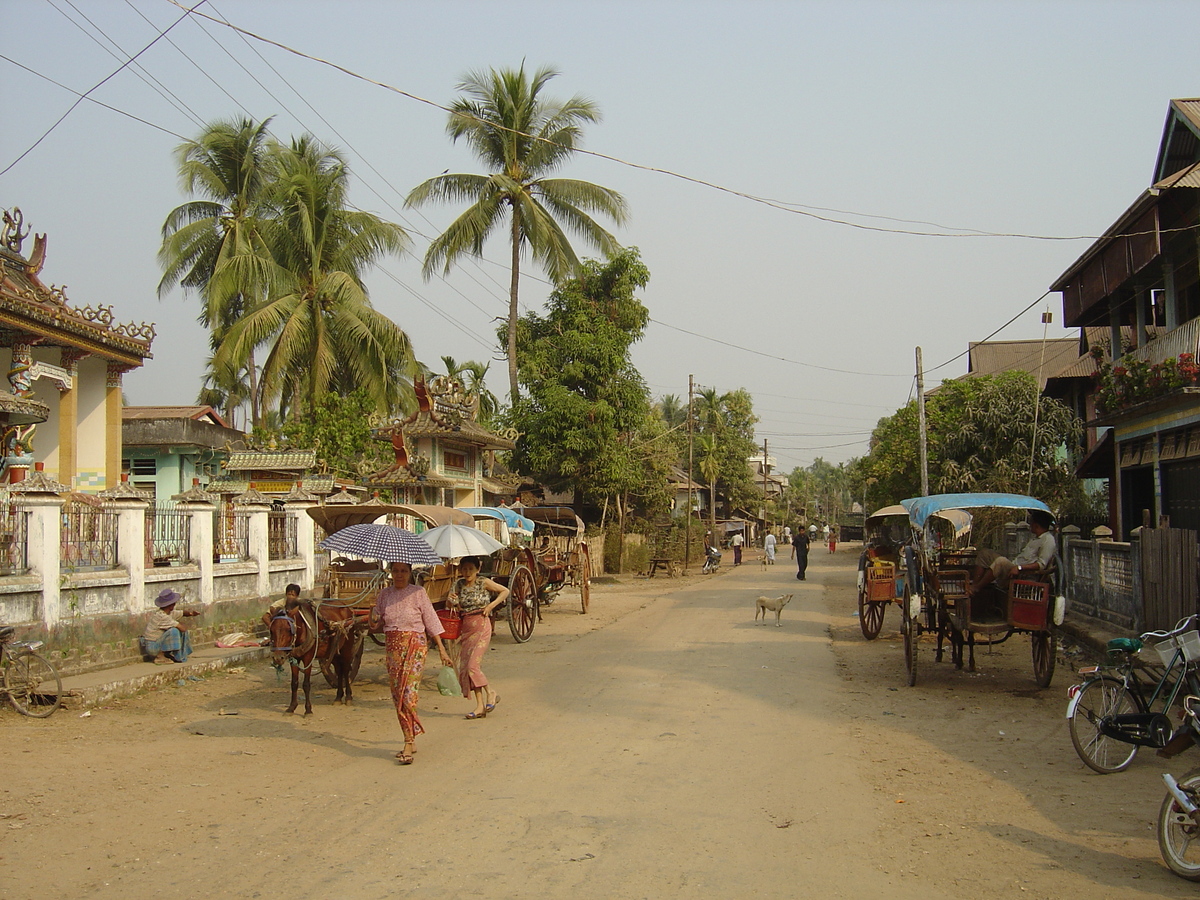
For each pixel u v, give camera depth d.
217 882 5.36
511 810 6.72
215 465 29.02
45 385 19.22
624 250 34.28
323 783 7.52
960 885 5.30
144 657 12.66
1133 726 7.62
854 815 6.61
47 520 11.11
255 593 16.27
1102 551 14.34
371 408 27.91
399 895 5.14
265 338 27.50
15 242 17.42
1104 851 5.86
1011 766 7.98
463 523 14.79
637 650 15.39
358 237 30.58
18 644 10.12
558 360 33.22
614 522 41.81
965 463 27.89
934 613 13.05
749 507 76.25
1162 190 14.92
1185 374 15.14
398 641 8.41
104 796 7.07
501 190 31.70
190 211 33.03
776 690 11.65
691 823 6.42
